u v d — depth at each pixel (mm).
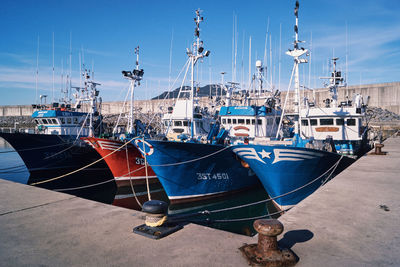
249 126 15422
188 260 2453
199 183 12695
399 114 49656
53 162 19531
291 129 20375
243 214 12227
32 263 2496
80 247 2799
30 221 3605
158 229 3160
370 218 3527
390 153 11320
